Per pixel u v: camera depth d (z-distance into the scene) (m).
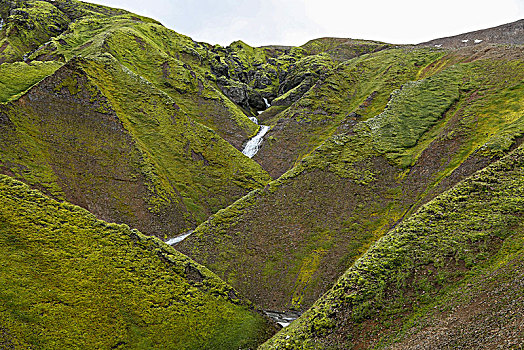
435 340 16.59
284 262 41.28
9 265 23.12
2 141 44.47
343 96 103.00
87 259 27.16
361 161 54.72
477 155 41.31
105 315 23.75
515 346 12.62
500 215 26.81
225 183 67.19
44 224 28.06
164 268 30.73
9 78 59.75
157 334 24.55
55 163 48.09
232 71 162.62
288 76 160.00
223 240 45.91
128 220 48.44
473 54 88.81
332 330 22.45
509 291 17.64
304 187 52.09
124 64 92.69
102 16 163.38
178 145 68.12
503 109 52.03
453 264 23.94
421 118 61.88
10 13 139.62
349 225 44.00
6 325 19.45
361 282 25.03
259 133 99.00
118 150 56.53
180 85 96.62
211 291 30.88
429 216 30.19
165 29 139.62
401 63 108.12
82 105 58.50
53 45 103.12
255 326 28.98
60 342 20.39
